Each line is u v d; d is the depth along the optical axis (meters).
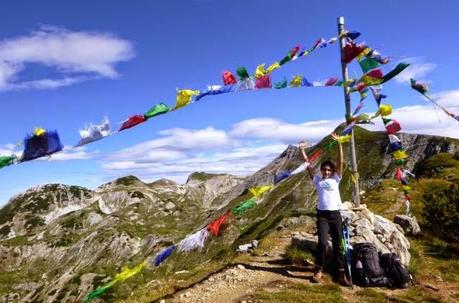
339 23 15.32
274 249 17.59
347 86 13.70
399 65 12.52
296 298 11.77
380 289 13.40
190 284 14.27
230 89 10.02
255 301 11.60
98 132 7.09
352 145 16.77
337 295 12.24
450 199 23.58
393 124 15.37
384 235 16.17
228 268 15.38
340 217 13.34
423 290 13.70
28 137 6.29
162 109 8.12
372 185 162.38
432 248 20.00
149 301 13.21
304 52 12.06
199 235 10.20
